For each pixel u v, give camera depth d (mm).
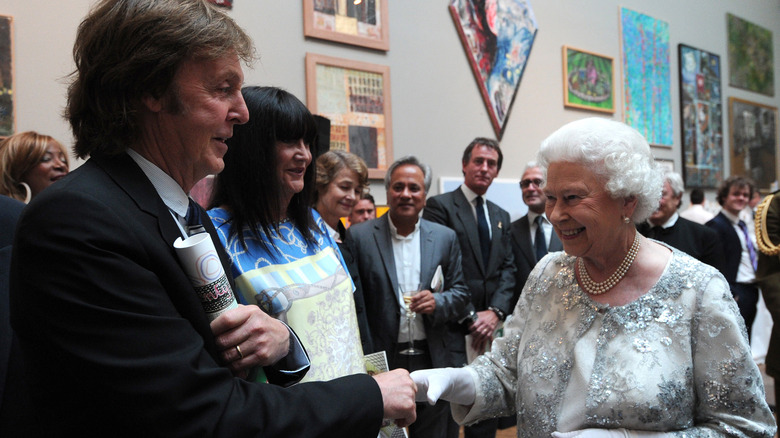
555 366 1389
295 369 1131
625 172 1266
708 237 3586
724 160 8781
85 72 910
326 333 1280
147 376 776
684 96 8031
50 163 2504
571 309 1422
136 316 790
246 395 887
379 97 4781
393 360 2752
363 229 2975
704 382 1260
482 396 1542
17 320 800
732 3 9156
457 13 5395
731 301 1278
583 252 1343
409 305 2727
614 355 1302
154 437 788
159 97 913
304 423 905
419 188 2959
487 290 3484
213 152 1011
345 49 4617
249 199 1322
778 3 10266
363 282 2832
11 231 1370
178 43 886
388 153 4820
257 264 1278
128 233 833
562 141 1326
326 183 2576
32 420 929
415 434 2766
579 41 6656
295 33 4301
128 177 916
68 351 760
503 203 5660
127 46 873
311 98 4332
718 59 8703
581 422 1303
